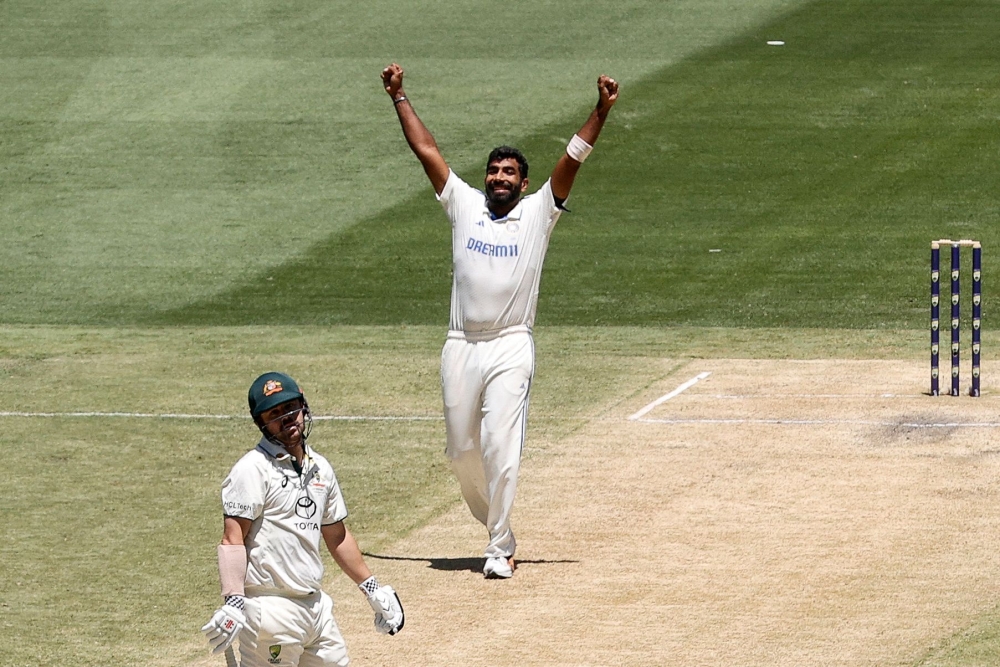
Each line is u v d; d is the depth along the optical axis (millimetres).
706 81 116125
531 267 37156
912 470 45469
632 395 57750
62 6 138000
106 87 119188
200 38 129625
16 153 107000
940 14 130125
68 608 35156
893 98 111500
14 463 49281
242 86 118438
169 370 64688
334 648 25578
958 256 55344
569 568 37281
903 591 34688
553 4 135500
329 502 25453
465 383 37125
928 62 118625
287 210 96125
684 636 32125
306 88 117438
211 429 54000
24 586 36812
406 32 129875
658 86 115250
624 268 83688
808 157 102000
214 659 31719
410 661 31094
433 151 37812
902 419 52062
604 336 70312
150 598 35906
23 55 126250
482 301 36875
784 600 34281
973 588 34750
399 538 40688
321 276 84312
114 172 103438
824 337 69312
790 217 92000
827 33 126250
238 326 74750
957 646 30953
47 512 43531
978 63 118062
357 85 117562
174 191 99875
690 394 57625
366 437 52312
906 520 40375
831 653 30812
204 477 47469
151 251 89500
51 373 64312
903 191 95625
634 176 99688
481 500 38781
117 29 132000
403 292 81062
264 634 24547
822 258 84562
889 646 31109
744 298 77688
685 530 40188
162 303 80000
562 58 122250
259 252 88938
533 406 56188
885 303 76062
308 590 24891
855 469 45812
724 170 100375
